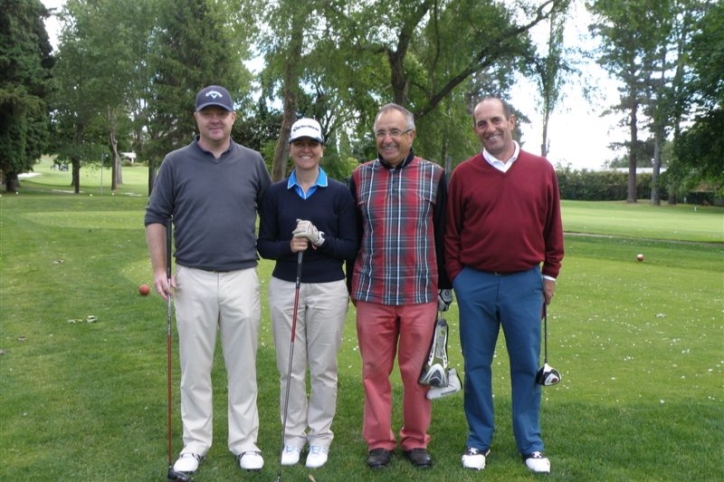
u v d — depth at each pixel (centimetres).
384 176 361
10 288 875
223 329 363
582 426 408
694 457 368
